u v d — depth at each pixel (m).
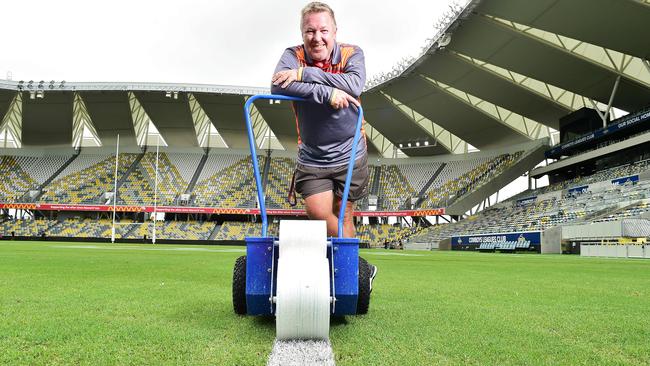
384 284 6.16
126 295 4.40
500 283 6.53
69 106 46.41
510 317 3.38
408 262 14.06
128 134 51.41
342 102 2.95
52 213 49.00
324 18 3.08
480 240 36.03
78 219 48.59
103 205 46.72
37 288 4.94
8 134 52.94
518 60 30.06
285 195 48.56
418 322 3.11
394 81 38.62
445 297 4.65
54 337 2.54
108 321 3.02
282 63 3.11
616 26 23.92
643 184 28.09
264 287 2.64
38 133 50.66
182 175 50.50
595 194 32.12
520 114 39.44
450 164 51.28
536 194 41.59
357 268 2.67
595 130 34.66
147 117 51.50
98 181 49.47
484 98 37.62
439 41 29.83
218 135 54.03
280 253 2.35
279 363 1.98
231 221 50.00
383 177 52.53
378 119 46.25
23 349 2.28
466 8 26.20
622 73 29.28
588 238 25.27
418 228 49.41
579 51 28.52
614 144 33.19
